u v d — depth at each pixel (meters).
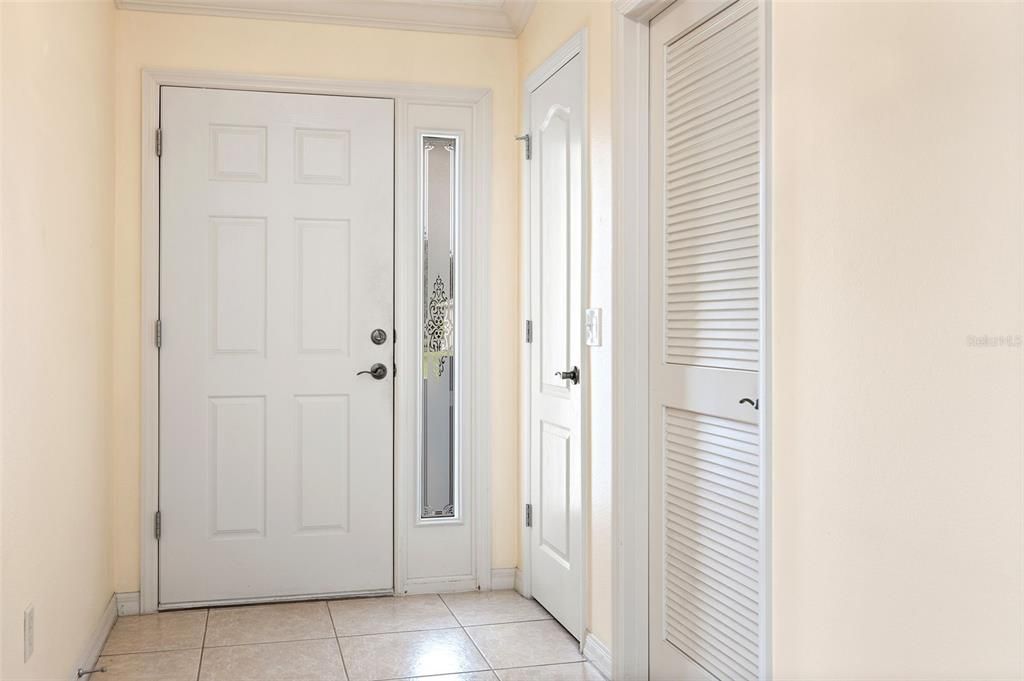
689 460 2.46
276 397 3.58
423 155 3.75
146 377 3.45
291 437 3.59
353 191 3.65
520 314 3.74
